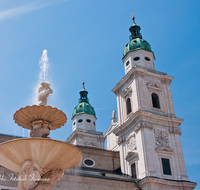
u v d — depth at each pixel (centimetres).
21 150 1364
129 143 4397
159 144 4144
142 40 5344
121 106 4891
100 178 3700
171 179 3909
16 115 1628
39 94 1734
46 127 1652
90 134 6612
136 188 3809
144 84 4612
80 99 7519
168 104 4600
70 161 1515
